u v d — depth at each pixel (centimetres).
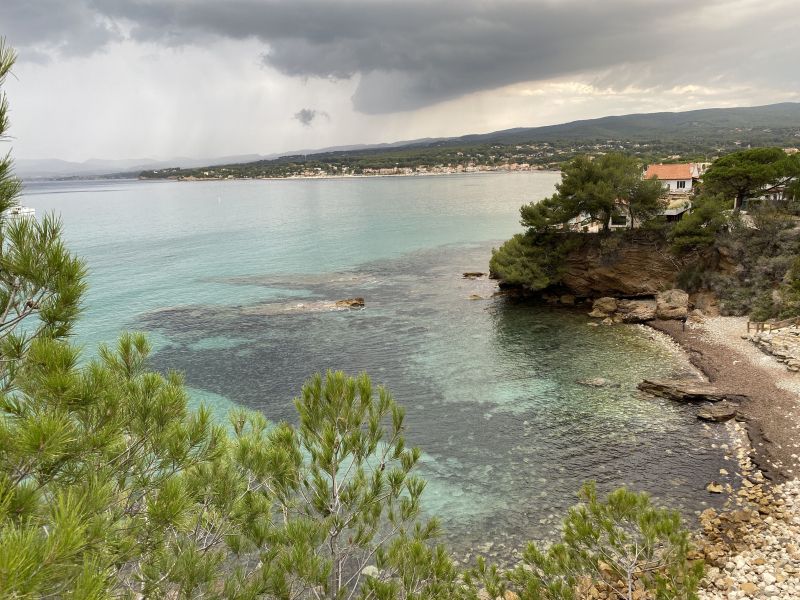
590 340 4816
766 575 1833
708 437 3053
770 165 5938
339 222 13725
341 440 1068
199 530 1035
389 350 4697
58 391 646
